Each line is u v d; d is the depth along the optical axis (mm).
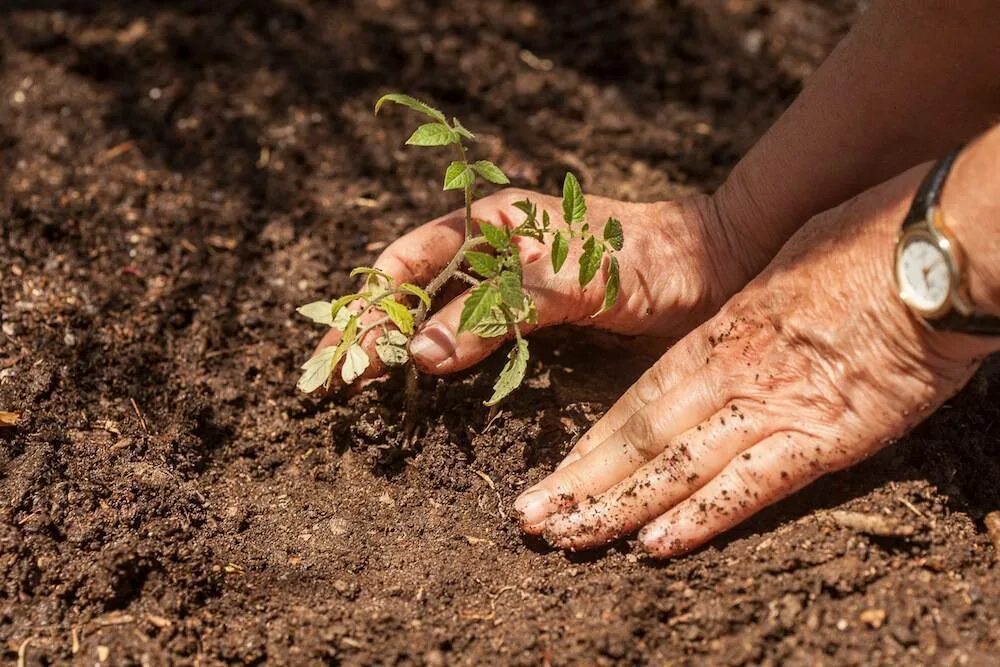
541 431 827
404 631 762
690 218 843
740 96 1065
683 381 764
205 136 1004
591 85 1064
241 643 759
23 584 770
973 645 730
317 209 963
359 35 1088
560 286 810
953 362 723
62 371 854
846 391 734
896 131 804
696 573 761
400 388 837
